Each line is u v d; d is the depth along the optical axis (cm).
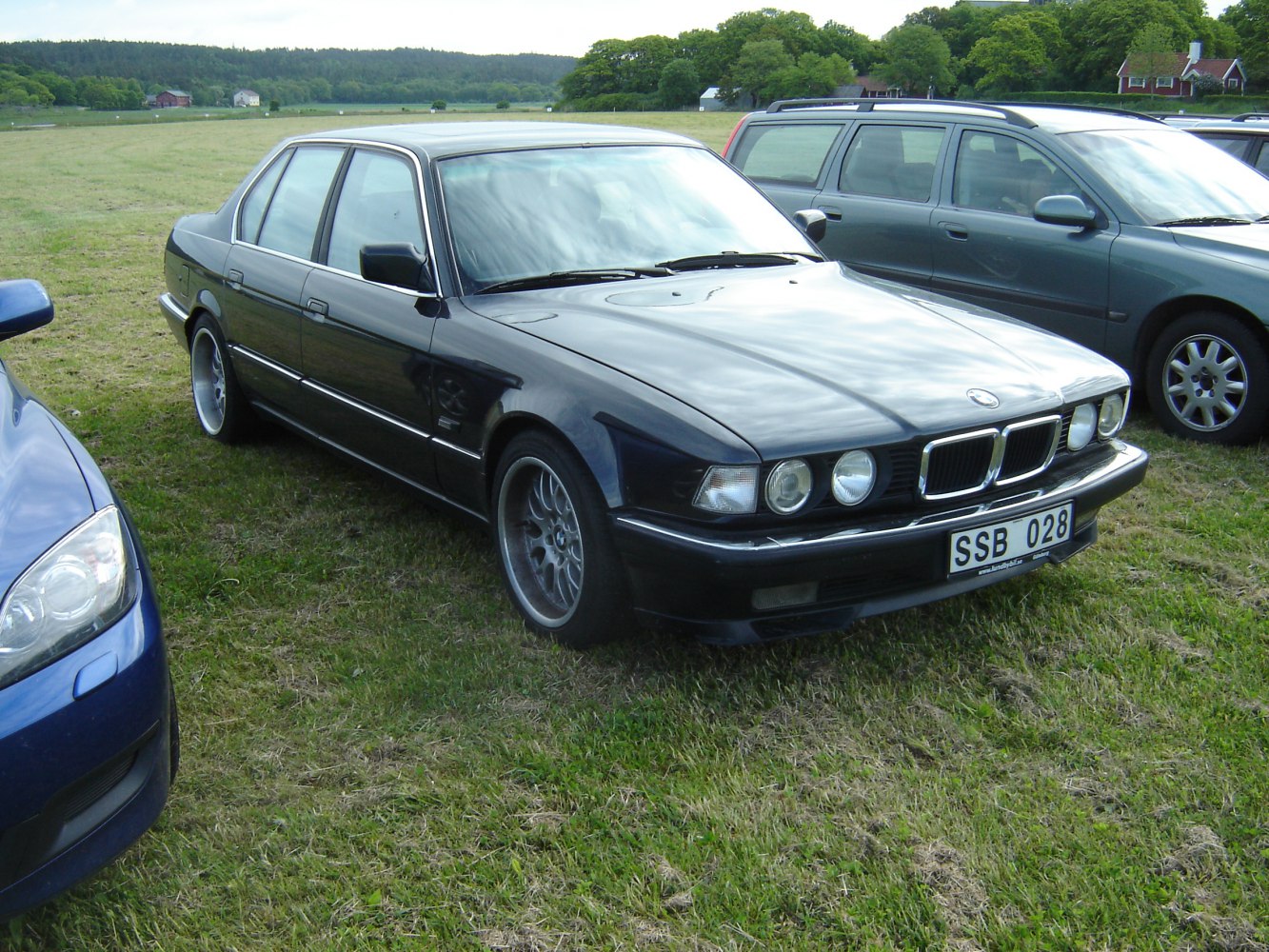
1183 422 529
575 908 217
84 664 204
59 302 935
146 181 2375
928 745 269
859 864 225
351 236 414
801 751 268
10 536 210
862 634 327
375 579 375
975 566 294
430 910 218
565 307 343
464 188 382
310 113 10731
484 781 257
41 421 256
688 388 285
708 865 228
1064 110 643
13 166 3070
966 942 206
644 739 272
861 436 274
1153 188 568
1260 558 382
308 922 216
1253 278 495
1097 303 554
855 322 340
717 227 410
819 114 718
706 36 12950
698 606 276
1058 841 233
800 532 271
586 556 298
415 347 357
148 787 217
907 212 638
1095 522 339
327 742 276
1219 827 236
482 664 311
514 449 320
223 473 488
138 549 235
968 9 13125
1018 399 301
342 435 423
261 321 459
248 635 337
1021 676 299
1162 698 288
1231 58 10725
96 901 223
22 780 193
